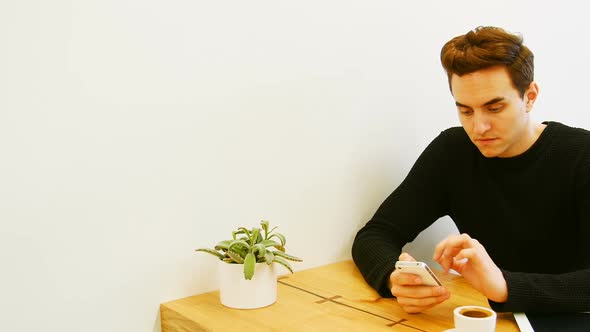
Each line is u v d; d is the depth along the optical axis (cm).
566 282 110
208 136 128
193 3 124
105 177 115
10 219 105
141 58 118
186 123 125
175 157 124
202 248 126
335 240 155
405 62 168
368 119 160
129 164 118
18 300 107
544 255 137
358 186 159
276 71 138
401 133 169
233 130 132
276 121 140
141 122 119
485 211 141
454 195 148
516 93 117
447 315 112
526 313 109
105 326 117
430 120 177
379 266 127
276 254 121
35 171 108
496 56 113
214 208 130
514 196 136
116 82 115
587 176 126
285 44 140
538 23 213
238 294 117
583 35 233
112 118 115
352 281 137
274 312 114
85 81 112
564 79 226
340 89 152
